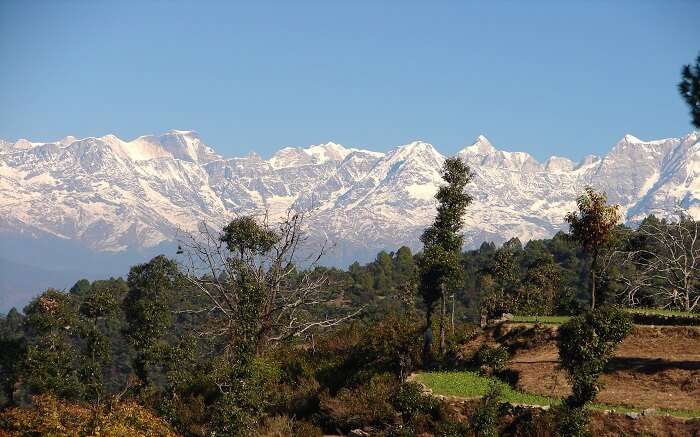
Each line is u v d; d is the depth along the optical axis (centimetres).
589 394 3475
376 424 4197
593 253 5078
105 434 4109
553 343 4644
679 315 4591
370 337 5475
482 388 4125
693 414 3362
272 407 4959
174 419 5147
